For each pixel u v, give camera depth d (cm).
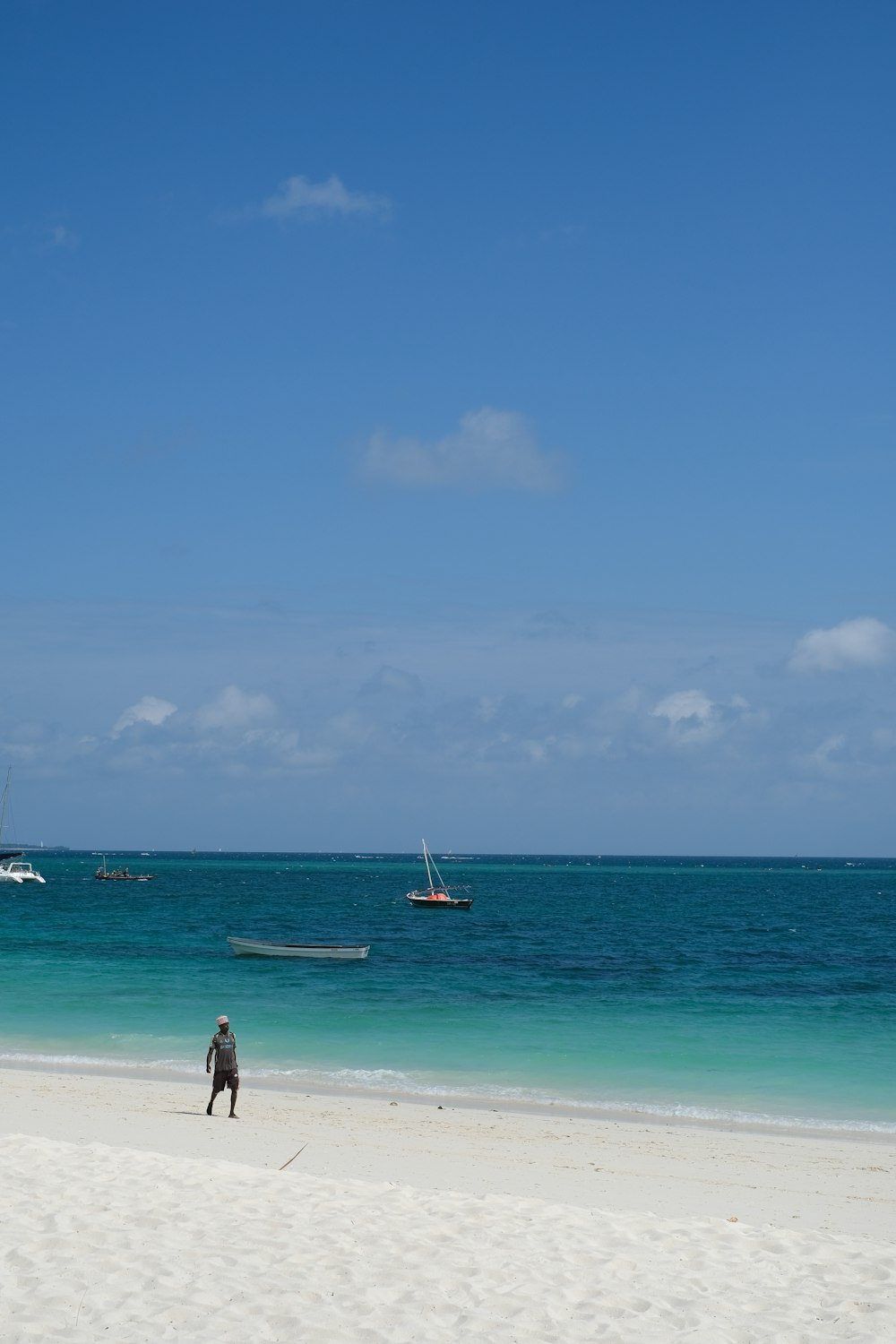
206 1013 3459
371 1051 2903
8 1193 1290
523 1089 2500
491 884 17300
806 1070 2717
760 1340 967
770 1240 1241
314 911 9275
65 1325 934
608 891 15062
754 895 13875
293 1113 2189
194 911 9175
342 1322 971
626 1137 2059
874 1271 1139
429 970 4728
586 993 4056
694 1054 2905
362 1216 1266
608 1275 1109
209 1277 1052
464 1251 1161
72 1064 2700
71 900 11306
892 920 8750
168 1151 1825
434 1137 2009
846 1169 1852
